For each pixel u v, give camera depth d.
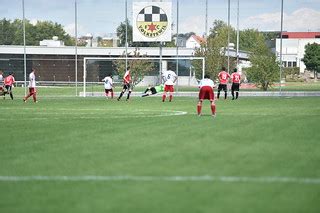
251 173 13.61
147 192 11.84
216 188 12.09
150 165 14.92
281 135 21.34
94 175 13.72
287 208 10.42
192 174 13.58
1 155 17.09
